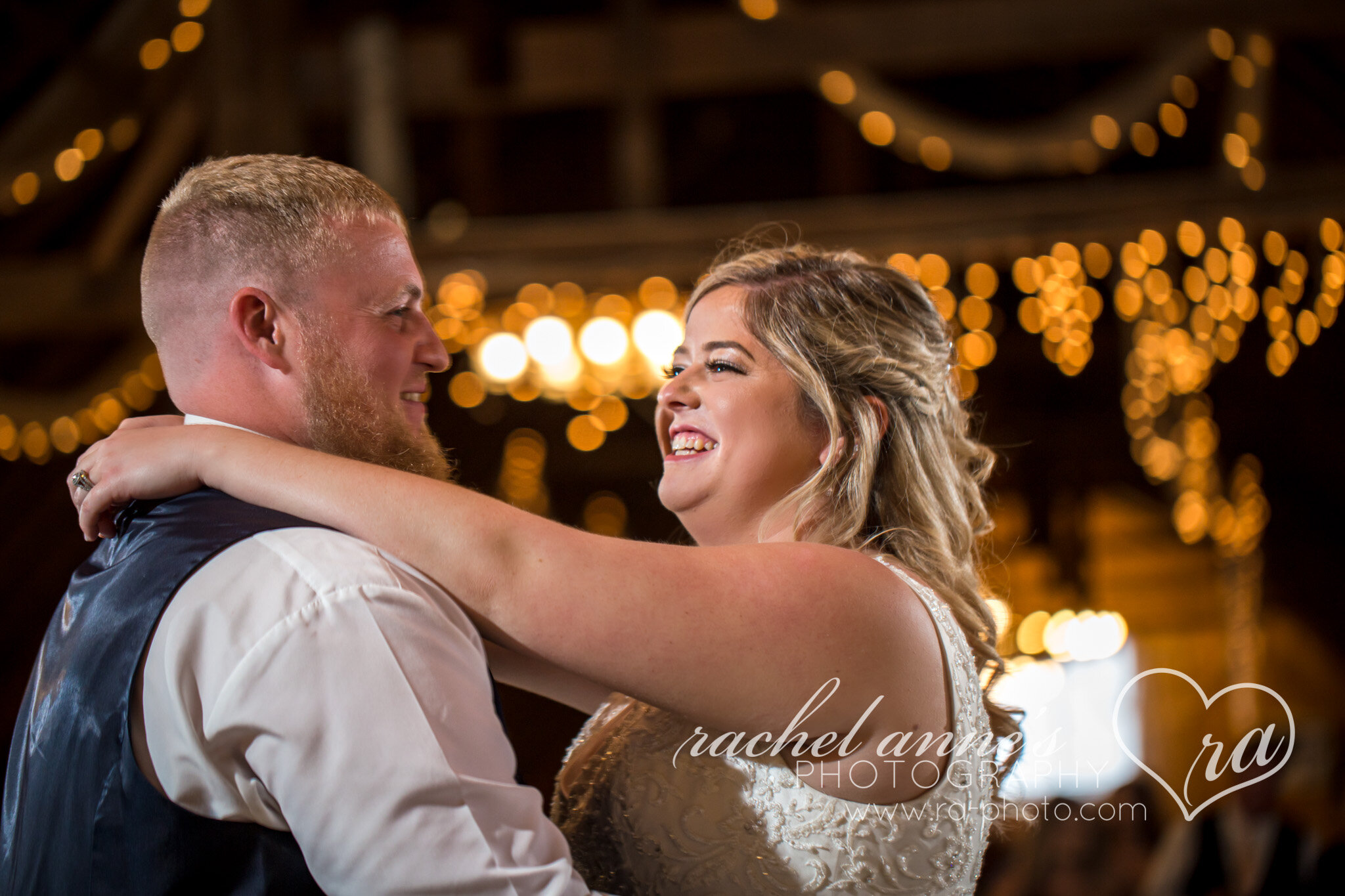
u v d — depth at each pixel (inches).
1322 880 157.8
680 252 231.8
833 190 341.7
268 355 51.4
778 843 48.6
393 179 235.8
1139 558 417.7
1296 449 319.9
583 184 361.7
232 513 45.8
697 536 62.1
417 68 261.0
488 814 42.0
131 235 234.7
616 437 405.7
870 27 241.0
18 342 287.6
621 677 45.0
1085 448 365.4
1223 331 237.3
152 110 221.6
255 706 40.8
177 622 42.2
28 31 227.3
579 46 256.1
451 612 44.9
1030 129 233.1
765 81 250.8
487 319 246.1
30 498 293.4
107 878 42.3
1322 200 214.7
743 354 59.7
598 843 52.5
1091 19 231.3
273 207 51.6
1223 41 223.6
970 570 62.0
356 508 45.6
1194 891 164.2
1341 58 250.5
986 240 224.7
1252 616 355.3
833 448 58.0
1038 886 171.5
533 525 45.9
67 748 44.2
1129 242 223.3
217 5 217.6
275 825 42.2
